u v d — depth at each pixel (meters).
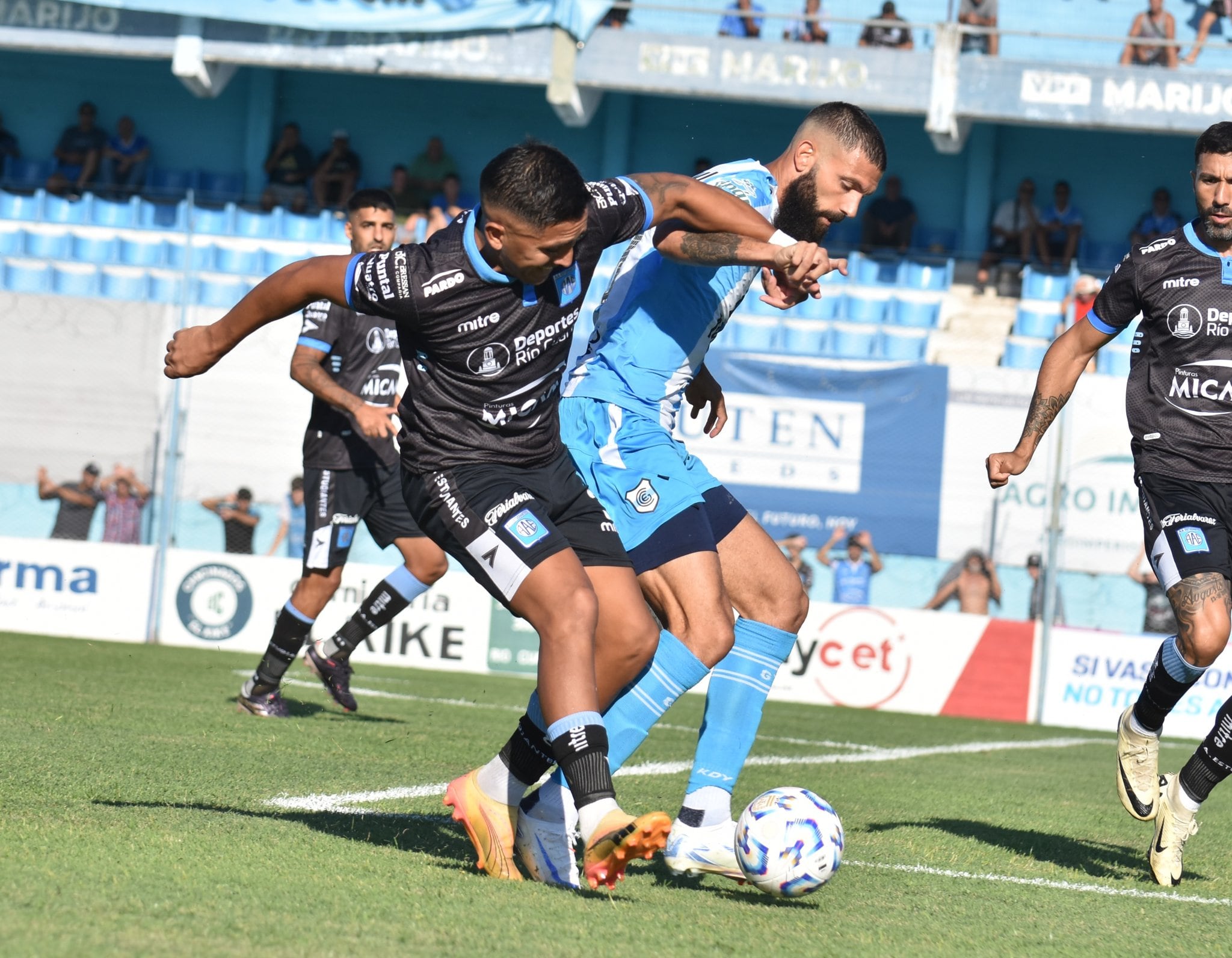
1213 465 8.91
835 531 25.77
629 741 7.31
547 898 6.11
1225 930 6.84
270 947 4.80
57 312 26.47
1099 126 33.69
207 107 41.72
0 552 25.20
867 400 25.70
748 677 7.55
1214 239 8.99
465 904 5.79
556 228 6.02
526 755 6.78
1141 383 9.16
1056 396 9.48
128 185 40.22
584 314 32.91
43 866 5.85
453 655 24.92
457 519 6.58
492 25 34.72
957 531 25.53
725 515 7.80
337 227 38.50
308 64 35.12
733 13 34.34
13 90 42.06
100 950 4.59
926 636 24.11
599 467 7.77
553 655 6.30
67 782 8.59
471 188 41.69
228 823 7.38
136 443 26.33
